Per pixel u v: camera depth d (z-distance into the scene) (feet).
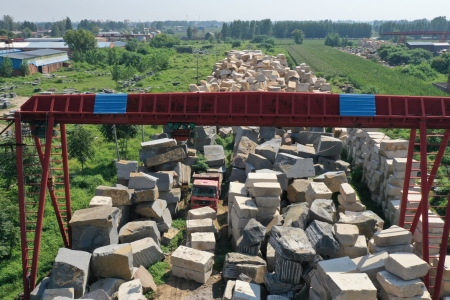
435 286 51.93
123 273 51.88
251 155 82.02
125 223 66.08
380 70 294.25
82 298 46.32
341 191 69.41
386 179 74.84
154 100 53.67
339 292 40.81
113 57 290.56
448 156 101.76
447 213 52.75
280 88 145.59
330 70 281.13
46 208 78.13
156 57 271.90
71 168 100.58
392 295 43.16
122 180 73.97
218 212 74.79
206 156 88.94
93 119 54.80
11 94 179.52
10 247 65.00
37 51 288.10
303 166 78.13
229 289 48.44
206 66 282.56
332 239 51.37
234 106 53.67
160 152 79.77
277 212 60.80
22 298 54.80
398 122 53.42
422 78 266.16
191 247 58.39
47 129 53.52
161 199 70.28
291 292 49.78
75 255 51.26
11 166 83.51
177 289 53.21
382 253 49.08
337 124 53.88
